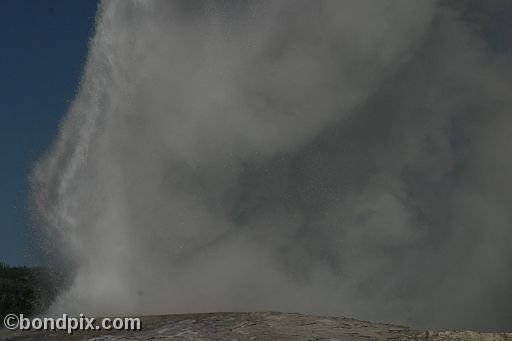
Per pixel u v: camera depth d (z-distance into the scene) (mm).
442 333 15930
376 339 16016
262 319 17344
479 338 15594
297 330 16516
